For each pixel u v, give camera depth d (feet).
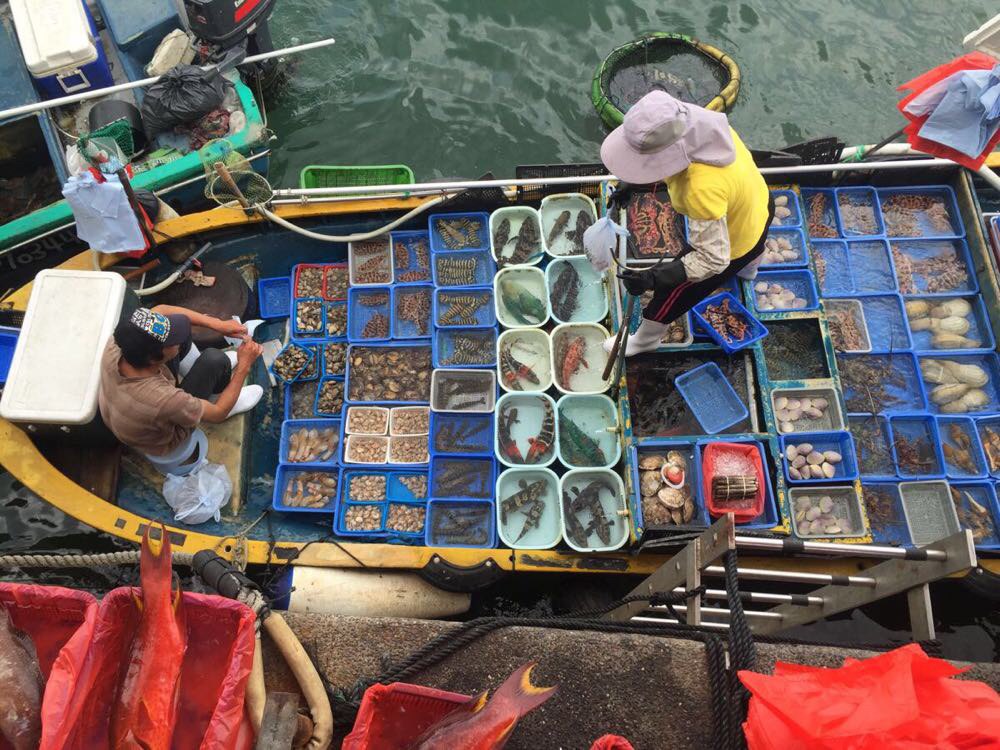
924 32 25.00
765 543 9.40
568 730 8.91
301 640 9.40
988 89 13.76
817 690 6.73
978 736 6.20
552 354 17.11
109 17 19.69
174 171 18.24
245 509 16.14
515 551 14.49
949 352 17.01
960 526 15.23
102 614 7.00
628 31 24.58
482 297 18.15
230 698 6.93
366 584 14.42
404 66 23.61
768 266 17.19
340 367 17.84
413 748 6.93
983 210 19.20
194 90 18.04
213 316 17.47
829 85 23.93
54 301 14.16
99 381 13.70
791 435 15.48
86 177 14.84
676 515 14.76
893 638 15.55
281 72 22.90
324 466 16.52
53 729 6.25
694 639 9.39
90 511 14.33
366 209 18.04
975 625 15.90
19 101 18.43
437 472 16.35
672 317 14.73
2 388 15.19
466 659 9.27
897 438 16.30
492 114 23.13
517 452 16.22
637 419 16.05
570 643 9.37
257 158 19.35
